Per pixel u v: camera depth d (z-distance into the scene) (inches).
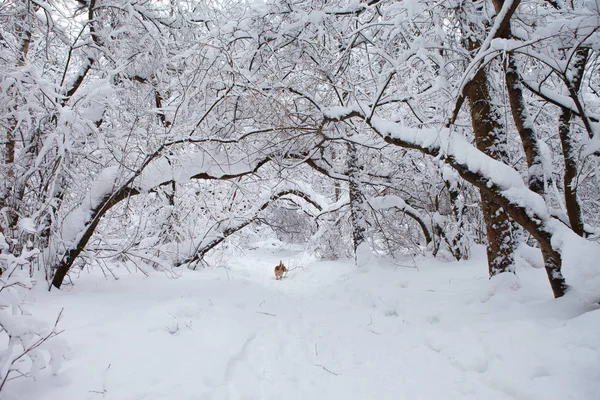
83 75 240.2
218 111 280.4
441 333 174.6
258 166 282.7
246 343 169.0
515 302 198.1
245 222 371.9
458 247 367.2
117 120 247.3
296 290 333.7
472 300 218.1
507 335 149.5
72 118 182.5
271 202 400.5
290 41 262.5
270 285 351.9
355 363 159.9
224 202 374.0
